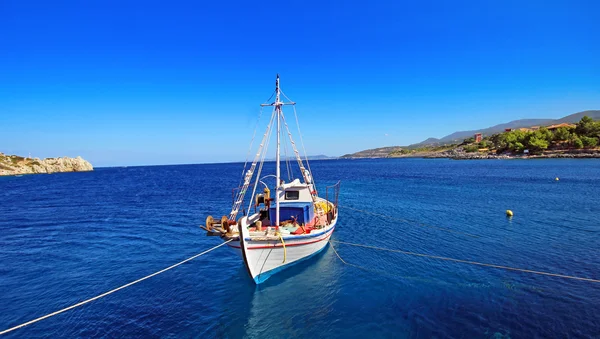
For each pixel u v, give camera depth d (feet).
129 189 212.23
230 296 48.65
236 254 68.64
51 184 276.41
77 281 54.54
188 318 42.50
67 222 103.76
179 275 56.95
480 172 284.00
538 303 44.01
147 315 43.27
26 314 43.65
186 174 423.64
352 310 43.88
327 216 77.05
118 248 73.31
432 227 88.48
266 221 64.75
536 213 102.63
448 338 36.73
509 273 54.65
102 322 41.52
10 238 83.41
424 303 45.11
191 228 92.38
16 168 501.97
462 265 59.11
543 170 277.85
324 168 470.39
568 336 36.45
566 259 60.34
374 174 306.76
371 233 83.35
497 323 39.42
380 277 54.60
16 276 56.80
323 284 52.31
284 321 41.63
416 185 195.83
